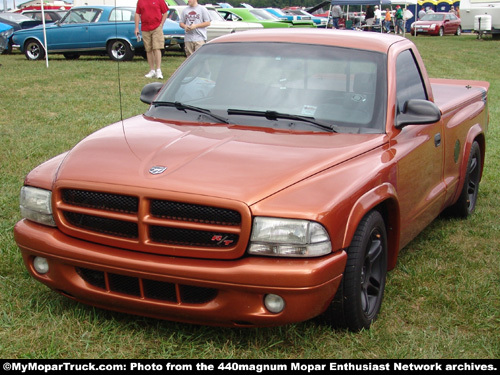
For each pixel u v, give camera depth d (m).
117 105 11.08
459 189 5.73
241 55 4.65
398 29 39.84
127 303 3.41
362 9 32.94
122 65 16.95
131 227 3.37
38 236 3.56
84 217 3.49
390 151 4.04
